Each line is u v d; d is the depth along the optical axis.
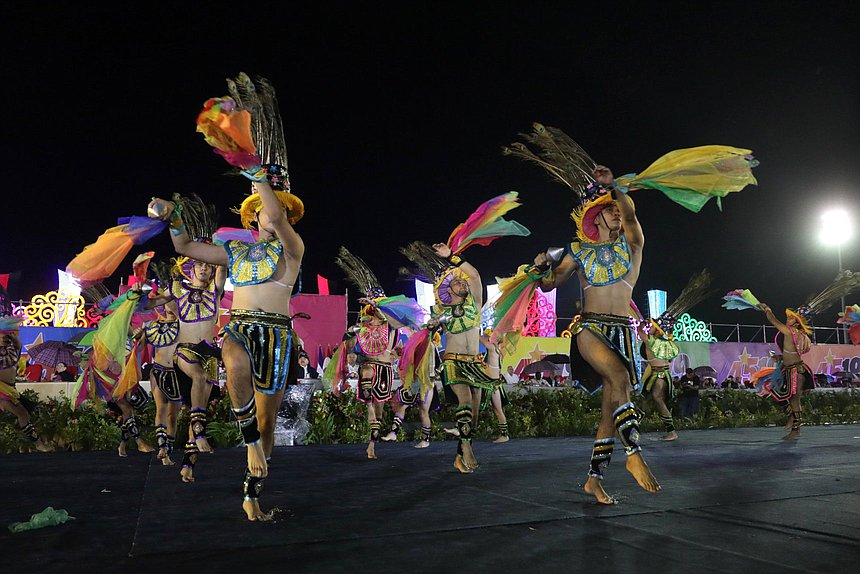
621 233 4.50
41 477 5.51
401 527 3.49
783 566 2.73
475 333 6.15
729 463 6.18
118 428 8.40
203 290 5.75
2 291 9.03
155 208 3.89
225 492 4.71
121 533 3.41
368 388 7.13
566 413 10.99
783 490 4.62
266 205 3.74
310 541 3.20
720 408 13.35
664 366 9.00
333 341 14.34
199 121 3.48
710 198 4.52
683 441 8.62
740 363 19.56
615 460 6.46
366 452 7.46
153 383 6.36
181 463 6.45
